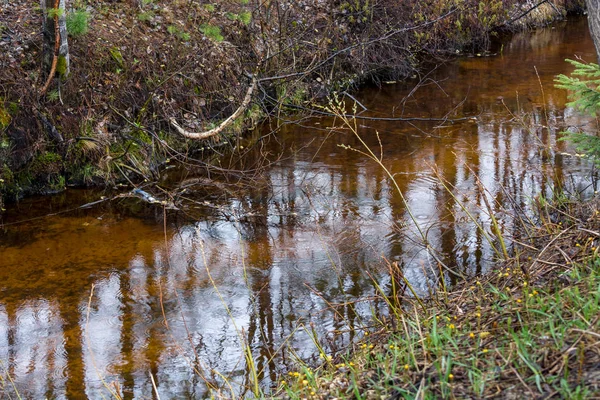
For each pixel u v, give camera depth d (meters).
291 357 5.12
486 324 4.25
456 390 3.49
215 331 5.69
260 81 11.00
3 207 8.39
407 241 7.13
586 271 4.77
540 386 3.35
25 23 9.75
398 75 13.95
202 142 10.21
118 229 7.79
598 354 3.49
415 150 9.98
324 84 12.35
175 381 5.04
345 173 9.20
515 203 7.12
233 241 7.40
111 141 9.27
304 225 7.70
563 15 19.75
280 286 6.39
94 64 9.55
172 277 6.64
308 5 13.11
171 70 10.12
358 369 4.13
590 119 10.98
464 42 16.05
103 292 6.38
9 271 6.81
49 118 8.88
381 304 5.93
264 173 9.33
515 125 10.89
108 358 5.36
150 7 11.09
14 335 5.70
